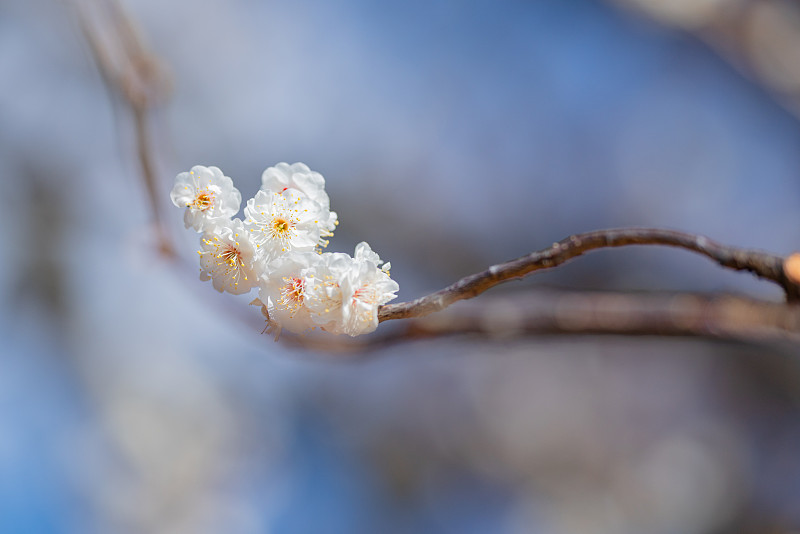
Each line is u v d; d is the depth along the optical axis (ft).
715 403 9.22
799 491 8.44
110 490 8.96
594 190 9.81
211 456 9.41
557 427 9.73
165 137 3.95
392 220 9.61
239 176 9.43
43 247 8.92
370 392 9.91
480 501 9.65
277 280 3.34
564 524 9.26
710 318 3.72
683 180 9.62
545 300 3.88
